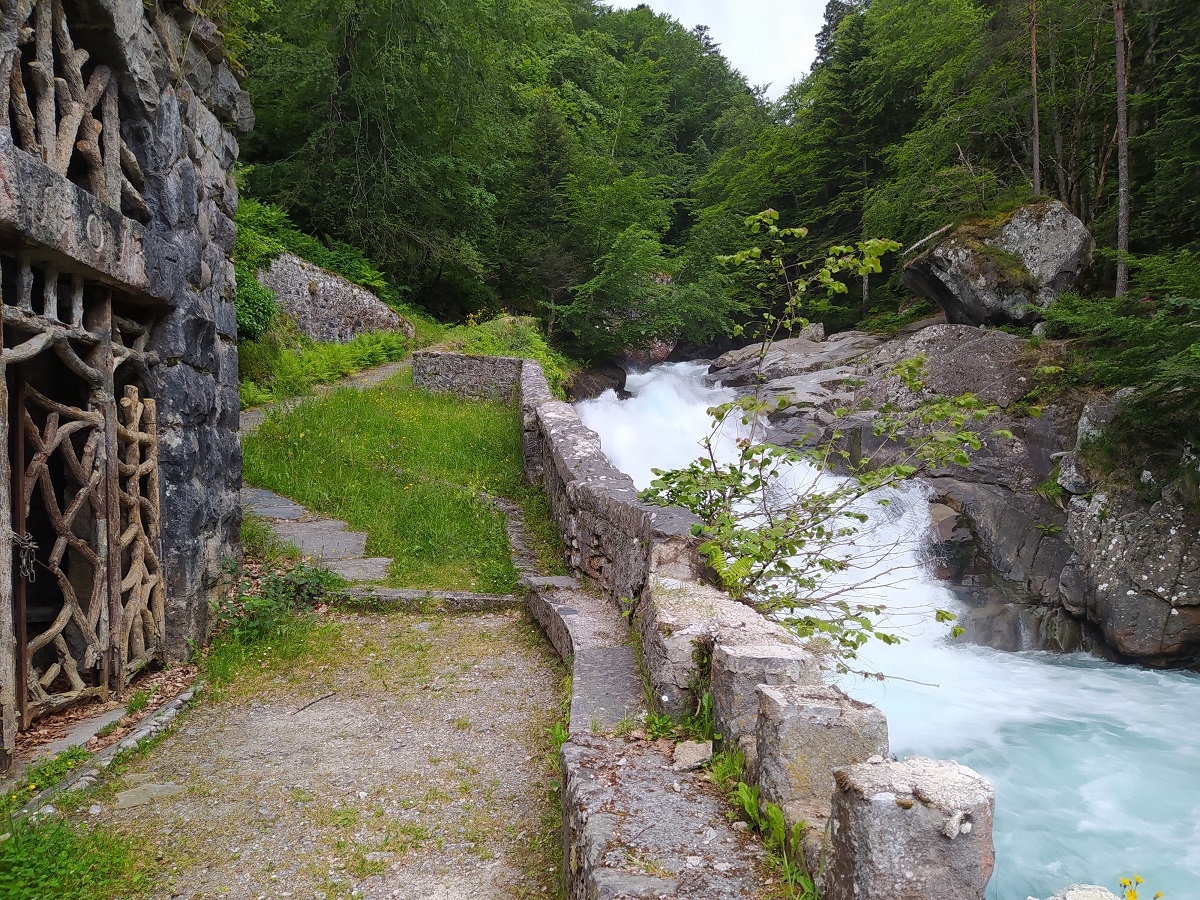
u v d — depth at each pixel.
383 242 23.55
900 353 16.34
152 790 3.43
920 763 1.77
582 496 5.99
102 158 4.15
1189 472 10.40
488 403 13.60
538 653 5.08
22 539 3.57
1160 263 13.04
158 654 4.73
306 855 2.96
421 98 23.42
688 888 1.96
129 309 4.76
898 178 23.53
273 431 10.34
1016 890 4.62
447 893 2.75
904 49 24.34
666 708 3.24
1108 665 10.12
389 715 4.25
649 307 25.91
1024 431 12.88
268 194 22.69
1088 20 17.19
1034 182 18.38
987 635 11.06
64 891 2.67
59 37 3.77
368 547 7.02
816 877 1.88
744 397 4.40
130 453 4.48
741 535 3.92
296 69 21.00
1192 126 13.96
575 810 2.51
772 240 4.68
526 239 27.88
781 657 2.79
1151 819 5.50
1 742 3.33
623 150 36.91
